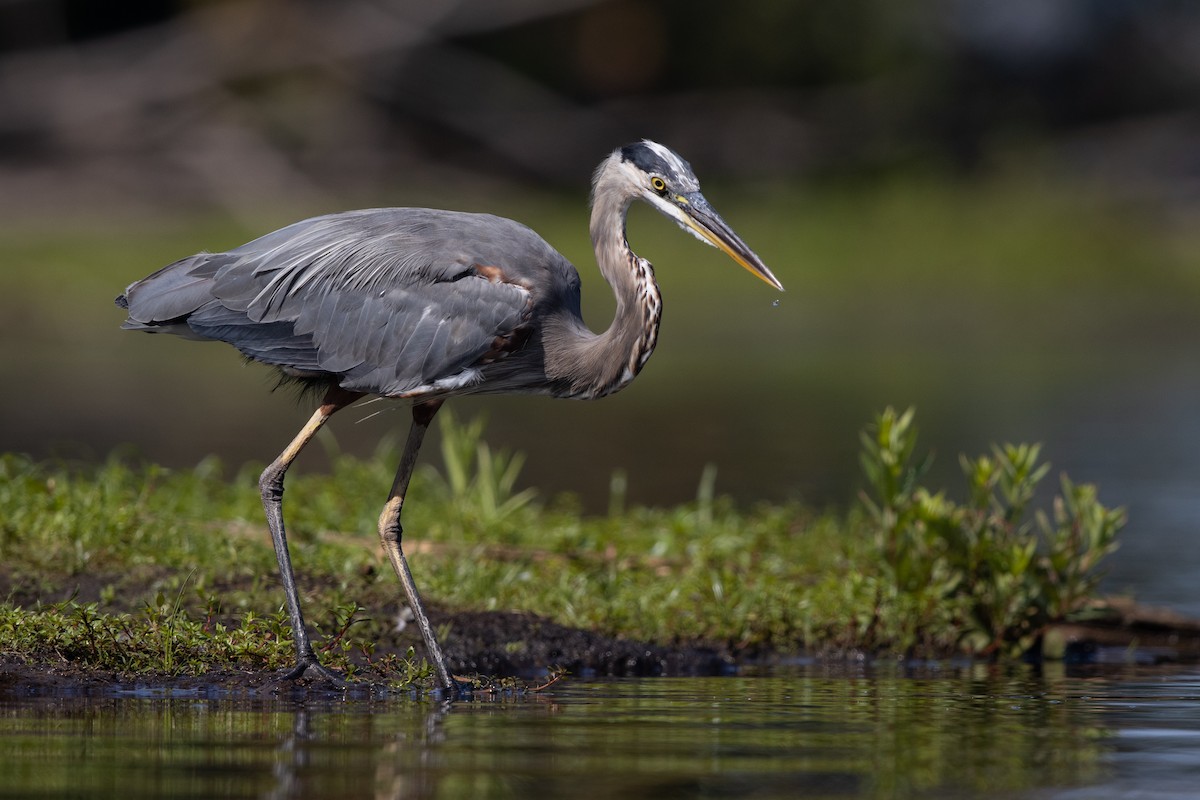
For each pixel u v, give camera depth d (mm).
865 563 11789
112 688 8203
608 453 19141
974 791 6195
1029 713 7996
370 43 40125
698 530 12852
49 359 27609
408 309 9117
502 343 9266
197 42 39562
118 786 6156
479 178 40812
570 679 9266
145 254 32625
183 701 8023
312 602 9844
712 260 37312
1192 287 37094
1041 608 10570
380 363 9102
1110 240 39312
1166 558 13352
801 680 9312
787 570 11828
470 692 8570
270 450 18391
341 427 21188
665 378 26422
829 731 7434
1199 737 7324
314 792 6086
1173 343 31297
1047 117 45438
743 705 8227
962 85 45125
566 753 6844
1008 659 10438
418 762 6629
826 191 41750
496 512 12586
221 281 9109
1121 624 10766
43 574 9930
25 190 36562
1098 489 16625
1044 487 17016
